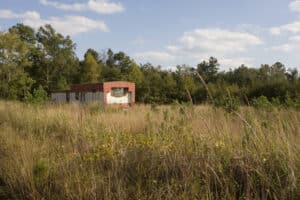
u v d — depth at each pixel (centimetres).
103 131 679
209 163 466
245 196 414
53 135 850
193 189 420
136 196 443
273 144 462
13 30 4775
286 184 402
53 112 1263
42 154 646
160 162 517
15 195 520
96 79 5831
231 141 516
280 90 2461
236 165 459
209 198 418
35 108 1411
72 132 826
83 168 525
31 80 4666
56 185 512
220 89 1102
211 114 648
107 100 2419
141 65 5919
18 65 4591
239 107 720
